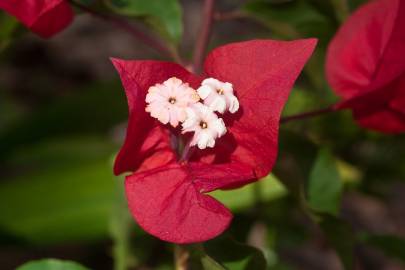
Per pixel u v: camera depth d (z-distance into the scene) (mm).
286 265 396
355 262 317
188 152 285
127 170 285
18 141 457
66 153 440
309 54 281
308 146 326
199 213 272
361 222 548
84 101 459
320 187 324
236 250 296
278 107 281
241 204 361
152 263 393
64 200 392
